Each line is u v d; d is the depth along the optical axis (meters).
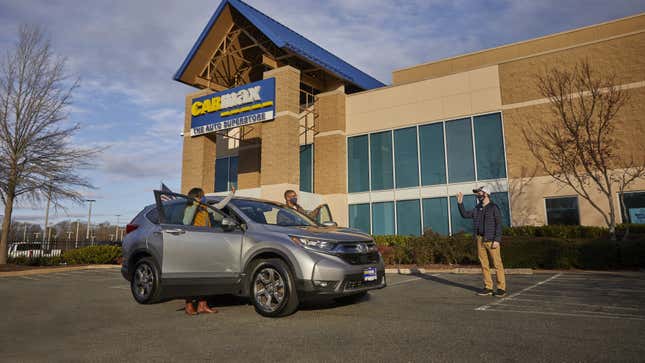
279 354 3.75
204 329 4.87
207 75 23.45
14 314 6.29
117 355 3.87
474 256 12.88
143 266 6.47
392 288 8.30
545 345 3.85
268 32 19.58
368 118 20.81
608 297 6.64
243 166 23.73
